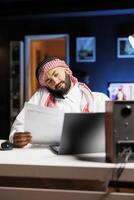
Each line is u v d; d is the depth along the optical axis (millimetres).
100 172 856
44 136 1245
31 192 915
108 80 4219
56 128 1224
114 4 3881
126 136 872
